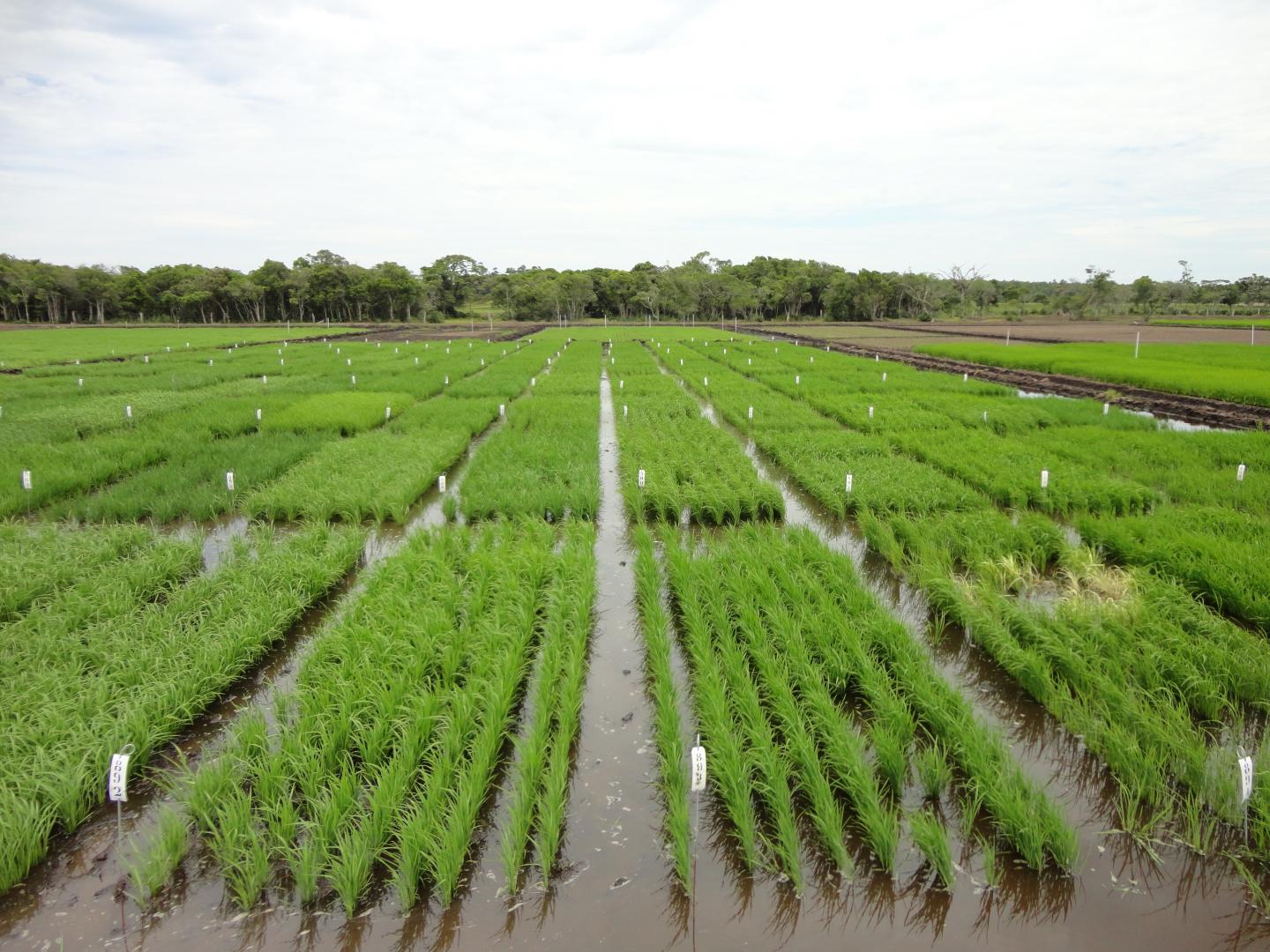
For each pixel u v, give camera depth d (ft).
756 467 64.23
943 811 22.33
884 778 23.40
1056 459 60.18
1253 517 43.96
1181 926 18.65
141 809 22.54
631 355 172.45
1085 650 29.01
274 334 272.92
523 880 20.10
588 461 60.03
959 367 143.02
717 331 305.73
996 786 21.58
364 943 18.21
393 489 51.83
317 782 21.94
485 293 517.96
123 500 49.62
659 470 57.36
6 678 26.66
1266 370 119.03
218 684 27.30
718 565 37.93
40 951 17.79
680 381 124.67
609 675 29.99
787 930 18.58
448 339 244.01
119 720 24.12
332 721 24.44
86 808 22.12
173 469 56.95
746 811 20.83
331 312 419.95
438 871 19.06
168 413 83.56
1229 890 19.72
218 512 50.70
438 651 29.37
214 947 18.07
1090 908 19.24
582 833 21.68
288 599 33.91
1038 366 132.87
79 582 35.14
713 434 73.56
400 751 23.45
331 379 115.65
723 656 28.58
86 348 186.80
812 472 57.82
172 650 28.81
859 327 339.36
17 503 48.67
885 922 18.84
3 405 87.71
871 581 39.86
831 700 26.27
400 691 26.04
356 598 34.50
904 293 421.18
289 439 69.46
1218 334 247.91
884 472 56.34
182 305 386.11
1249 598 32.89
